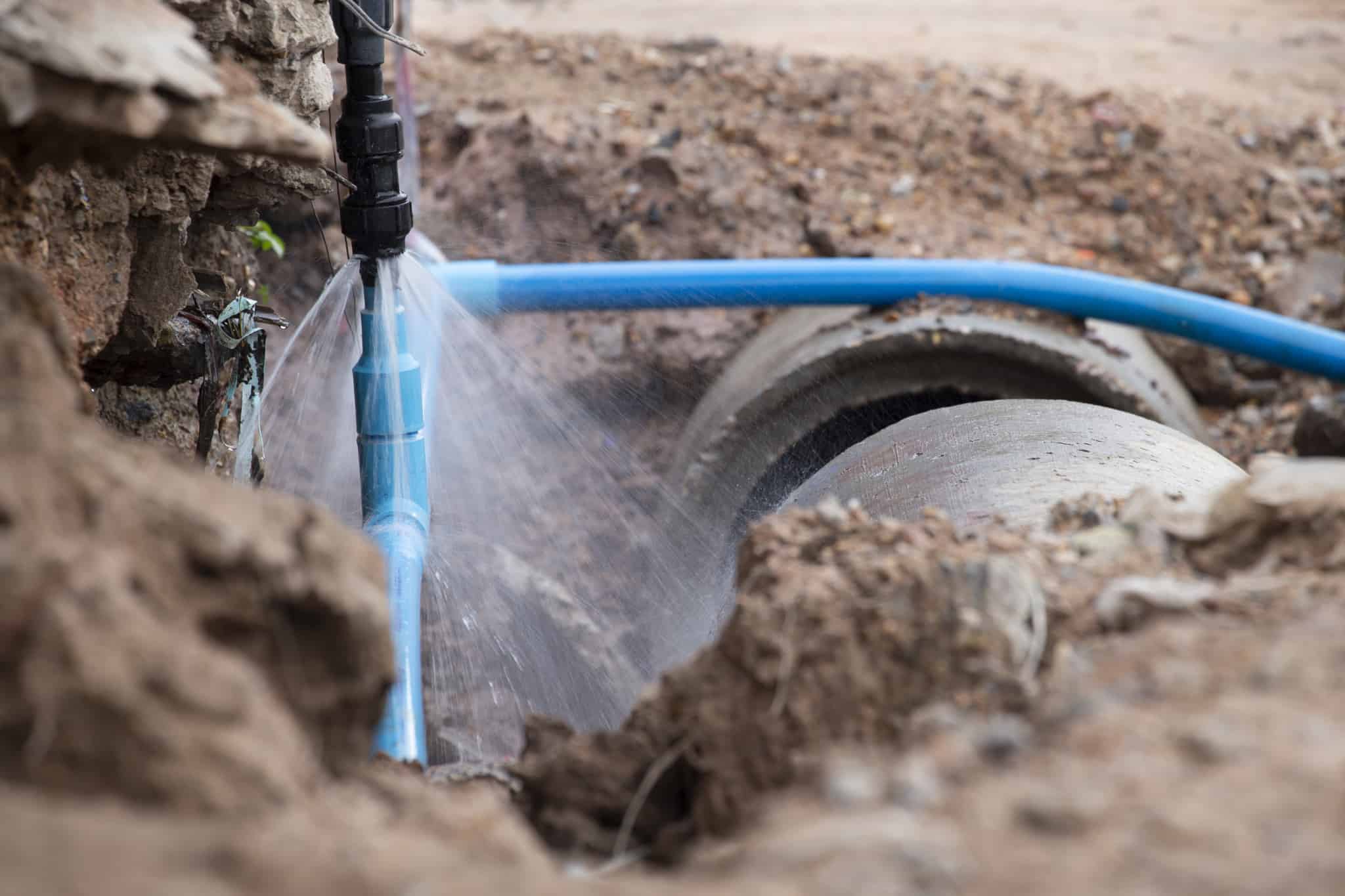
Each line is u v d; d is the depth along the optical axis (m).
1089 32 16.22
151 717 2.27
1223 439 10.52
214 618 2.62
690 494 9.83
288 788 2.36
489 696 8.31
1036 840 2.24
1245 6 18.12
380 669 2.86
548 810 3.59
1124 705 2.75
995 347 9.33
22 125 3.11
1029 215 11.85
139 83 3.09
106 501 2.56
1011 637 3.25
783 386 9.59
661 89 13.05
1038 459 5.39
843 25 16.19
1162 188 11.96
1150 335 10.77
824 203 11.57
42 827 2.04
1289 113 13.10
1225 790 2.30
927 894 2.11
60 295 4.79
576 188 11.85
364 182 6.40
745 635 3.42
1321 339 8.86
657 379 11.16
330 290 6.59
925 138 12.27
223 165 6.10
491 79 13.34
